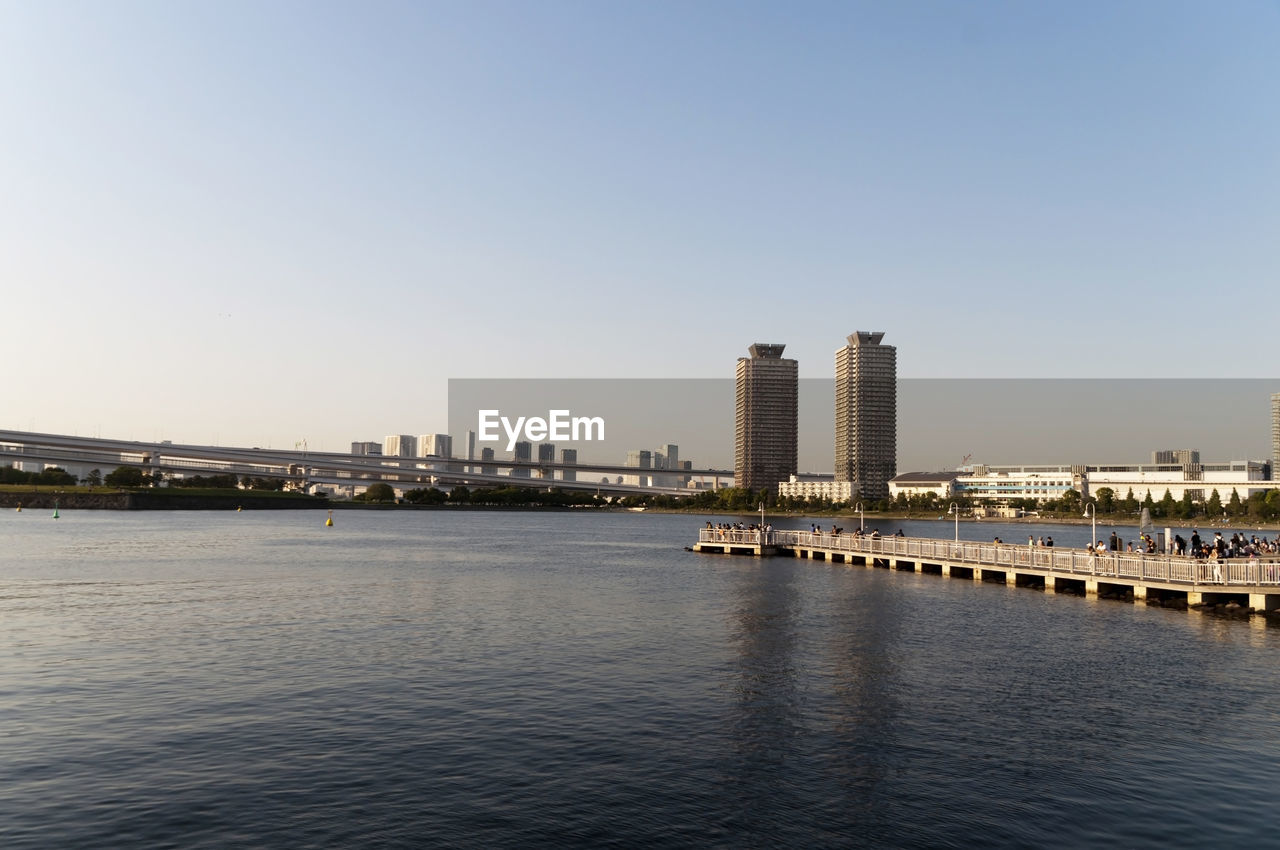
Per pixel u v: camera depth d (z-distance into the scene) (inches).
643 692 1326.3
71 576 2864.2
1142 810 884.0
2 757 998.4
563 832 818.2
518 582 2908.5
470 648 1664.6
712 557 4183.1
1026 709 1244.5
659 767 993.5
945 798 911.0
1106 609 2239.2
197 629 1843.0
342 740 1074.1
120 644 1663.4
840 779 962.1
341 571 3201.3
